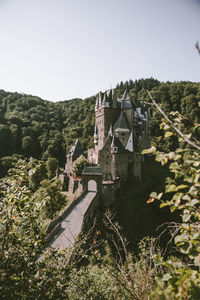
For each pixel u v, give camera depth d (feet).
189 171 12.30
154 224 121.08
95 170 131.23
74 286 25.36
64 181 183.42
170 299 9.93
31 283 18.07
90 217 102.58
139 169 169.99
